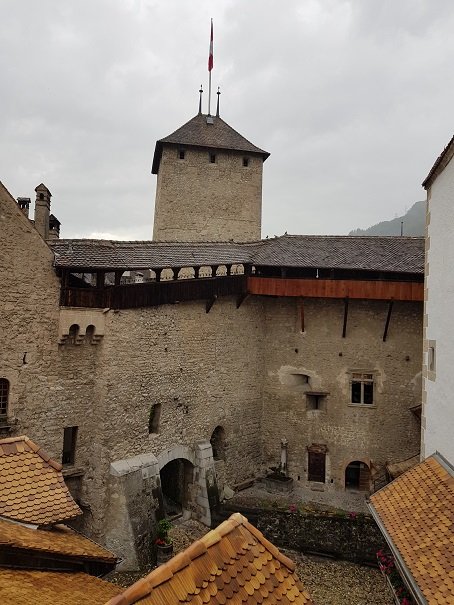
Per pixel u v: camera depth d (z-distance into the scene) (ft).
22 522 21.20
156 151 85.20
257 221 84.48
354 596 38.78
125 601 10.90
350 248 64.28
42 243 40.32
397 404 62.28
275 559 14.64
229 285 58.34
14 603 15.39
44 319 40.52
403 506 28.94
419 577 22.09
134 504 43.52
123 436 45.14
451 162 32.07
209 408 56.29
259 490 61.46
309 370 64.75
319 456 64.28
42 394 40.55
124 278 68.13
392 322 62.85
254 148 84.94
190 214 81.71
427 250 37.40
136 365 46.65
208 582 12.50
